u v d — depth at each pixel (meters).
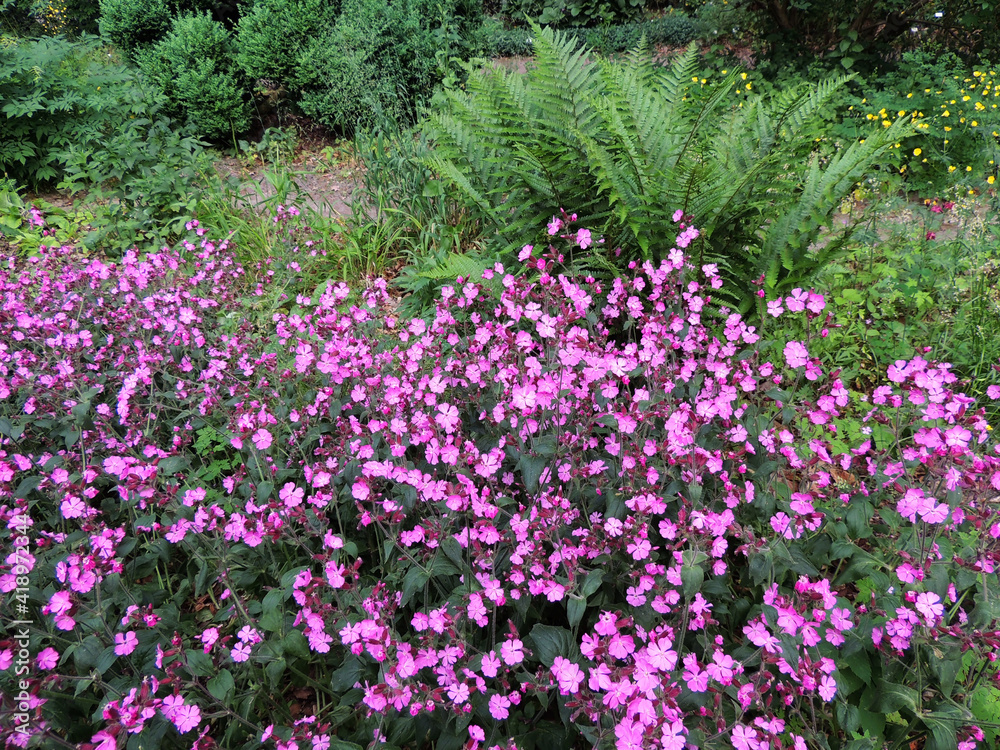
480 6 9.34
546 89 3.64
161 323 3.25
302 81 7.15
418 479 1.85
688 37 9.16
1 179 5.61
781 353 3.10
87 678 1.63
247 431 2.29
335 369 2.53
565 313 2.18
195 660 1.60
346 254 4.51
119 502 2.54
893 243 3.97
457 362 2.44
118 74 6.48
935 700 1.58
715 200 3.14
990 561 1.57
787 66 7.38
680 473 2.03
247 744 1.59
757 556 1.75
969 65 7.23
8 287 3.38
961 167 5.28
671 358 2.56
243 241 4.63
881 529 1.89
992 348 3.08
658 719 1.31
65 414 2.70
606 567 1.88
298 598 1.72
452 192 4.51
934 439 1.72
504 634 1.84
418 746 1.70
